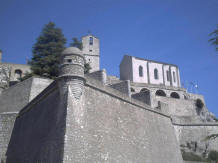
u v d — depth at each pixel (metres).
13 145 19.95
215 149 32.66
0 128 21.64
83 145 13.45
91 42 67.94
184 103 49.22
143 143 20.12
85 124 14.30
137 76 62.09
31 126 17.92
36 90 26.09
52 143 13.34
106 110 17.16
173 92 57.31
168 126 27.06
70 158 12.23
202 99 61.84
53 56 36.38
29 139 17.25
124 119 18.98
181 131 33.50
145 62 65.06
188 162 28.92
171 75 67.44
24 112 21.02
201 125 34.38
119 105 19.20
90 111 15.32
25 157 16.66
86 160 13.23
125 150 17.36
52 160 12.71
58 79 14.58
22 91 26.88
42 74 34.31
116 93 19.27
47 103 16.70
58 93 15.33
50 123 14.77
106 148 15.35
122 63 68.00
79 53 15.00
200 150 32.53
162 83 65.31
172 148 25.41
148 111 23.73
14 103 26.83
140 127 20.80
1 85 37.91
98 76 26.59
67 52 14.95
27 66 51.38
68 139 12.59
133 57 63.59
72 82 14.30
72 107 13.78
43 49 38.22
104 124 16.20
